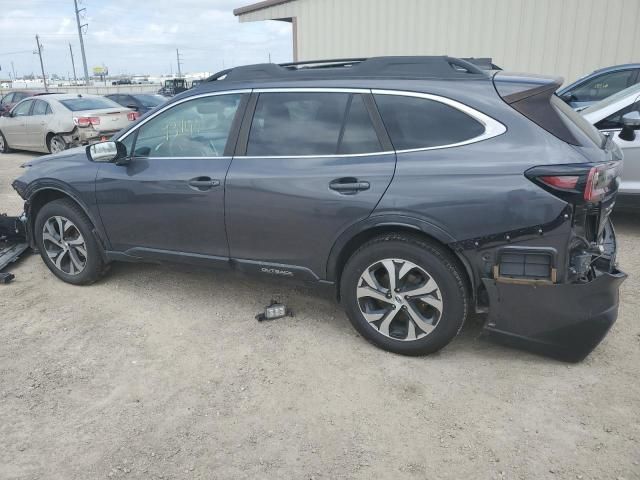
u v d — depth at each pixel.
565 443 2.52
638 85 5.71
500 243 2.81
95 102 12.51
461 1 11.45
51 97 12.27
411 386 2.98
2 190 8.59
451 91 3.00
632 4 9.66
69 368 3.23
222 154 3.57
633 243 5.37
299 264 3.41
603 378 3.01
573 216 2.68
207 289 4.37
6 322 3.84
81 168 4.15
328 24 13.81
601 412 2.72
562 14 10.36
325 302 4.11
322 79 3.34
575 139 2.82
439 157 2.94
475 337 3.48
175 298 4.21
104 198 4.02
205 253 3.74
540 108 2.87
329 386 3.00
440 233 2.89
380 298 3.19
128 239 4.05
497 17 11.08
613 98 5.77
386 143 3.09
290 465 2.43
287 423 2.71
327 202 3.17
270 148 3.41
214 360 3.30
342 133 3.21
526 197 2.71
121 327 3.74
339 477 2.35
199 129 3.69
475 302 2.98
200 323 3.79
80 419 2.76
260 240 3.48
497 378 3.04
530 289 2.83
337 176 3.14
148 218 3.87
